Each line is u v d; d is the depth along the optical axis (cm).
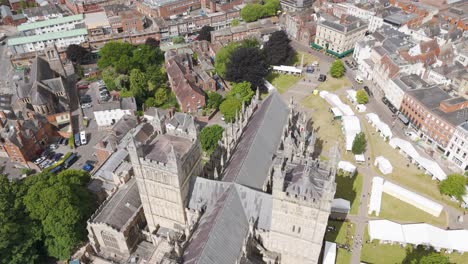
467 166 13462
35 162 14362
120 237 9681
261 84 18075
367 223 11488
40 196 9588
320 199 7300
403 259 10412
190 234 8550
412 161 14025
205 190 9250
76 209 9744
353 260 10356
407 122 16162
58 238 9750
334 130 15862
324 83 19525
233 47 19600
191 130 9000
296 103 17775
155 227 10294
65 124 16700
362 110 17050
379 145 14950
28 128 14525
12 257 9319
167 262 7431
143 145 8819
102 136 15938
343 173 13462
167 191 8938
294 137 11869
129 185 10788
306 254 8575
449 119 14050
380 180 12656
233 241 8169
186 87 16762
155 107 16912
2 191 9775
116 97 17350
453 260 10438
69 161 14362
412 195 12125
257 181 9831
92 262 10131
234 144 11425
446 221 11612
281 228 8269
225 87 19188
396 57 18188
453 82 17200
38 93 15975
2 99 17350
